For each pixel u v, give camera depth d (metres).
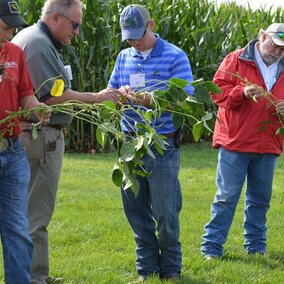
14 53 5.92
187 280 7.46
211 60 21.45
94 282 7.42
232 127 8.15
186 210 11.27
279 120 7.82
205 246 8.43
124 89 6.66
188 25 21.12
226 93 8.05
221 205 8.32
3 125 5.75
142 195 7.23
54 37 6.69
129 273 7.81
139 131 5.41
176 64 7.01
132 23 6.91
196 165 16.48
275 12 24.20
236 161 8.22
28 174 6.04
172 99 5.57
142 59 7.11
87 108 5.39
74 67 18.80
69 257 8.31
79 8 6.67
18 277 5.86
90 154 18.17
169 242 7.27
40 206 6.86
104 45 18.61
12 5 5.61
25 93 6.05
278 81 8.16
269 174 8.34
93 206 11.30
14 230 5.87
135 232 7.37
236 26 22.30
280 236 9.72
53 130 6.77
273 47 8.03
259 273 7.87
